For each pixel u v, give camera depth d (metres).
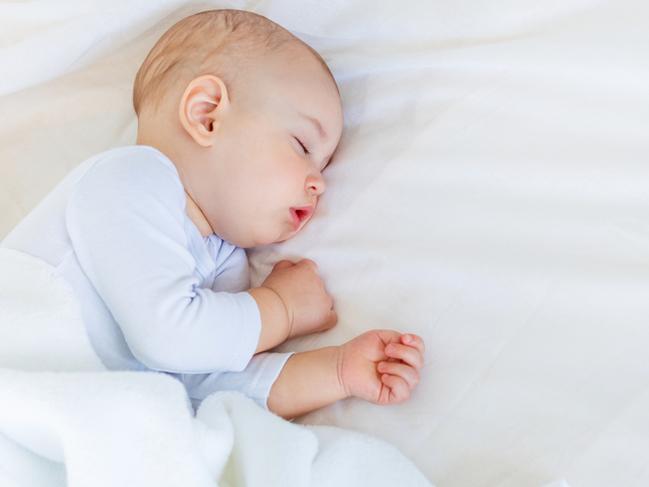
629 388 0.80
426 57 1.04
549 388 0.82
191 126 1.00
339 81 1.11
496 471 0.81
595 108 0.94
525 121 0.96
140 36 1.20
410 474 0.81
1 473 0.75
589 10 0.98
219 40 1.04
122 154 0.95
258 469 0.77
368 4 1.10
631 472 0.77
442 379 0.87
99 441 0.72
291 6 1.13
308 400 0.92
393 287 0.95
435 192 0.97
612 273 0.85
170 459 0.72
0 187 1.14
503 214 0.92
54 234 0.92
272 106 1.00
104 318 0.92
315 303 0.97
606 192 0.89
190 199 1.01
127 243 0.89
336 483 0.80
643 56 0.93
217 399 0.86
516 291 0.88
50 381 0.74
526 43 0.98
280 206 1.00
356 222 1.01
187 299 0.89
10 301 0.85
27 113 1.18
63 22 1.16
